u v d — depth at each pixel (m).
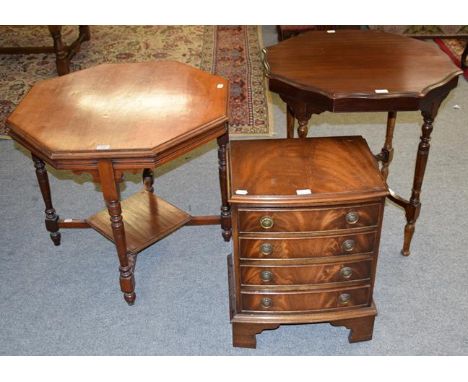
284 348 2.10
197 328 2.18
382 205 1.79
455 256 2.48
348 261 1.90
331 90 1.91
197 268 2.49
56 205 2.90
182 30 5.02
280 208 1.75
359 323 2.04
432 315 2.20
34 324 2.21
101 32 5.03
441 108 3.70
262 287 1.95
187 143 2.02
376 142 3.35
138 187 3.03
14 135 2.11
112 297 2.34
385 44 2.33
